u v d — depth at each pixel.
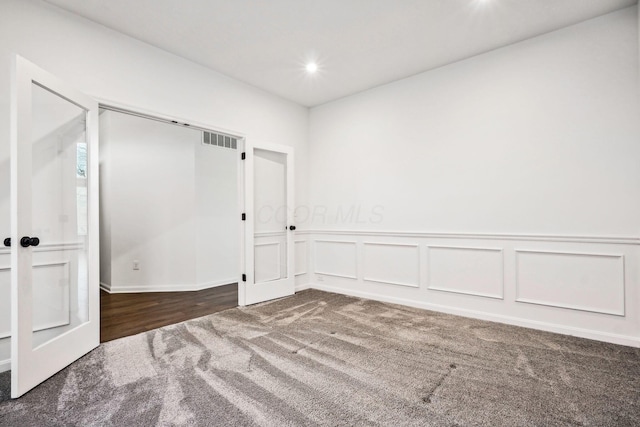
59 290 2.21
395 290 3.59
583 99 2.52
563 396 1.71
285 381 1.87
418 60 3.13
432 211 3.32
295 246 4.23
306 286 4.37
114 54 2.59
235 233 4.96
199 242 4.52
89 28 2.45
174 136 4.51
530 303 2.74
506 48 2.87
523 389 1.78
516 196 2.82
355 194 3.95
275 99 3.97
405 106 3.52
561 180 2.61
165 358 2.19
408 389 1.78
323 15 2.44
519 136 2.80
